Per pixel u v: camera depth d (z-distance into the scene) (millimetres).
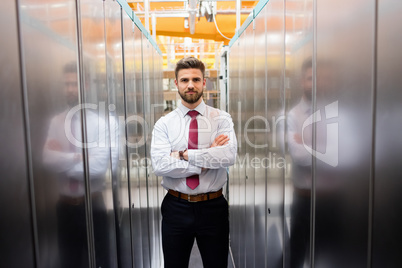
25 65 814
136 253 2010
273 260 1646
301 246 1248
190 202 1916
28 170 833
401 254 748
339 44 925
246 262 2461
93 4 1239
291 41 1295
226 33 4188
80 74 1104
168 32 4266
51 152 924
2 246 761
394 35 730
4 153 759
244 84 2455
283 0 1392
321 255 1083
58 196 958
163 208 2029
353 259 908
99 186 1280
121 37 1729
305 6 1137
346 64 897
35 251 860
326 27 989
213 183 1928
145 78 2523
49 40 912
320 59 1032
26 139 822
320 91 1042
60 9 968
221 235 1978
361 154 856
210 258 1985
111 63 1506
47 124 905
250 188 2256
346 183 926
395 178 753
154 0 3156
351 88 881
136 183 2047
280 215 1509
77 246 1071
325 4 988
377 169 806
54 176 939
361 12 830
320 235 1083
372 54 799
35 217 858
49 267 915
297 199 1278
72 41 1044
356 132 871
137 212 2061
